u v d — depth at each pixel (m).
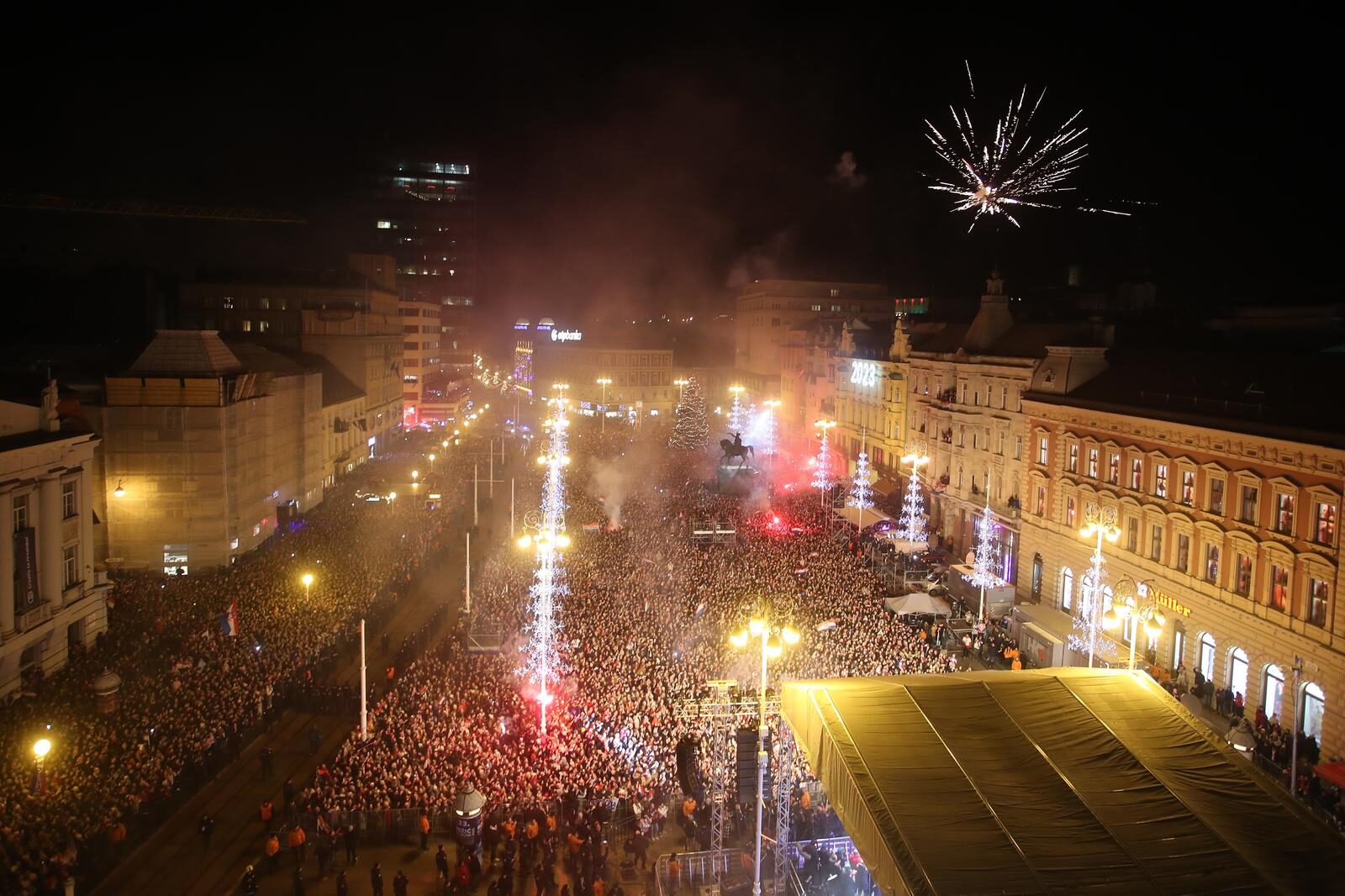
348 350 114.44
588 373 171.62
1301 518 38.66
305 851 30.05
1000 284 72.75
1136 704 25.42
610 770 32.53
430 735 35.25
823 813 30.67
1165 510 47.25
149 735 34.69
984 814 20.27
